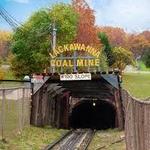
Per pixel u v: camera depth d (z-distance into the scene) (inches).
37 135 1325.0
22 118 1349.7
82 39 3858.3
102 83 1772.9
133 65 5605.3
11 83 2181.3
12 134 1157.1
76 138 1444.4
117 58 5039.4
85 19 3895.2
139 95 2496.3
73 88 1972.2
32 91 1577.3
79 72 1625.2
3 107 1043.9
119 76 1631.4
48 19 3221.0
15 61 3260.3
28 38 3181.6
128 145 817.5
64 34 3228.3
